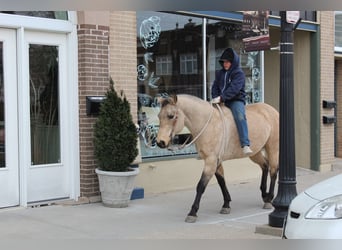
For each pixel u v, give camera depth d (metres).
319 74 13.59
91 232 7.11
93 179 9.02
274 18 12.34
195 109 7.75
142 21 10.16
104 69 9.11
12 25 8.16
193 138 7.87
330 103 13.78
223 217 8.23
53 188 8.84
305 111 13.83
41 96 8.71
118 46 9.47
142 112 10.20
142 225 7.59
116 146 8.54
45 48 8.72
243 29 10.09
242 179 12.02
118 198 8.70
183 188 10.77
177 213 8.48
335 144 16.17
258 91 12.68
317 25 13.51
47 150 8.83
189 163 10.88
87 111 8.86
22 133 8.33
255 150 8.56
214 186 11.19
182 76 10.91
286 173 7.07
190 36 11.03
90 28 8.88
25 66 8.36
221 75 8.41
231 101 8.27
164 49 10.55
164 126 7.48
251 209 8.86
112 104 8.64
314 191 5.16
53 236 6.86
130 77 9.68
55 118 8.91
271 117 8.98
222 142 7.98
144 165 10.11
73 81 8.91
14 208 8.29
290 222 5.06
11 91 8.30
